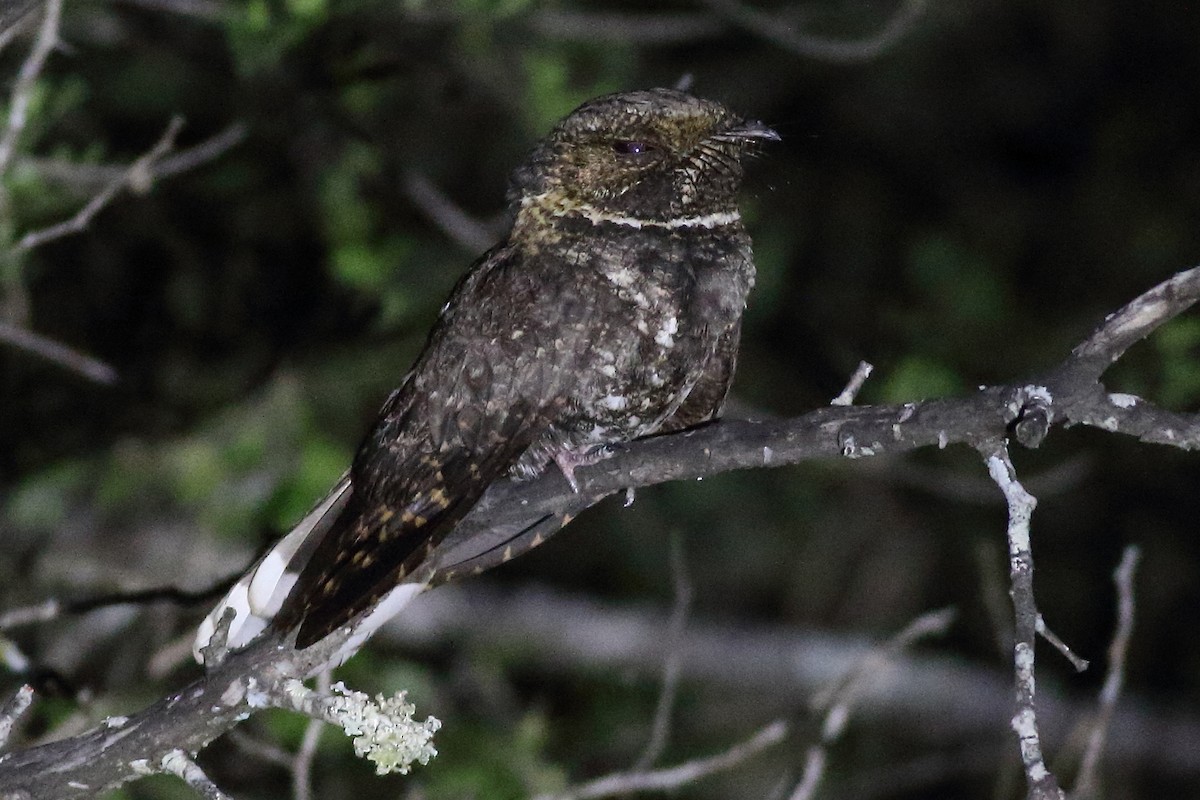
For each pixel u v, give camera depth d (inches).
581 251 281.3
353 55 403.9
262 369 444.5
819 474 505.0
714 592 508.4
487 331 273.6
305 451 414.9
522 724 406.6
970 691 487.8
